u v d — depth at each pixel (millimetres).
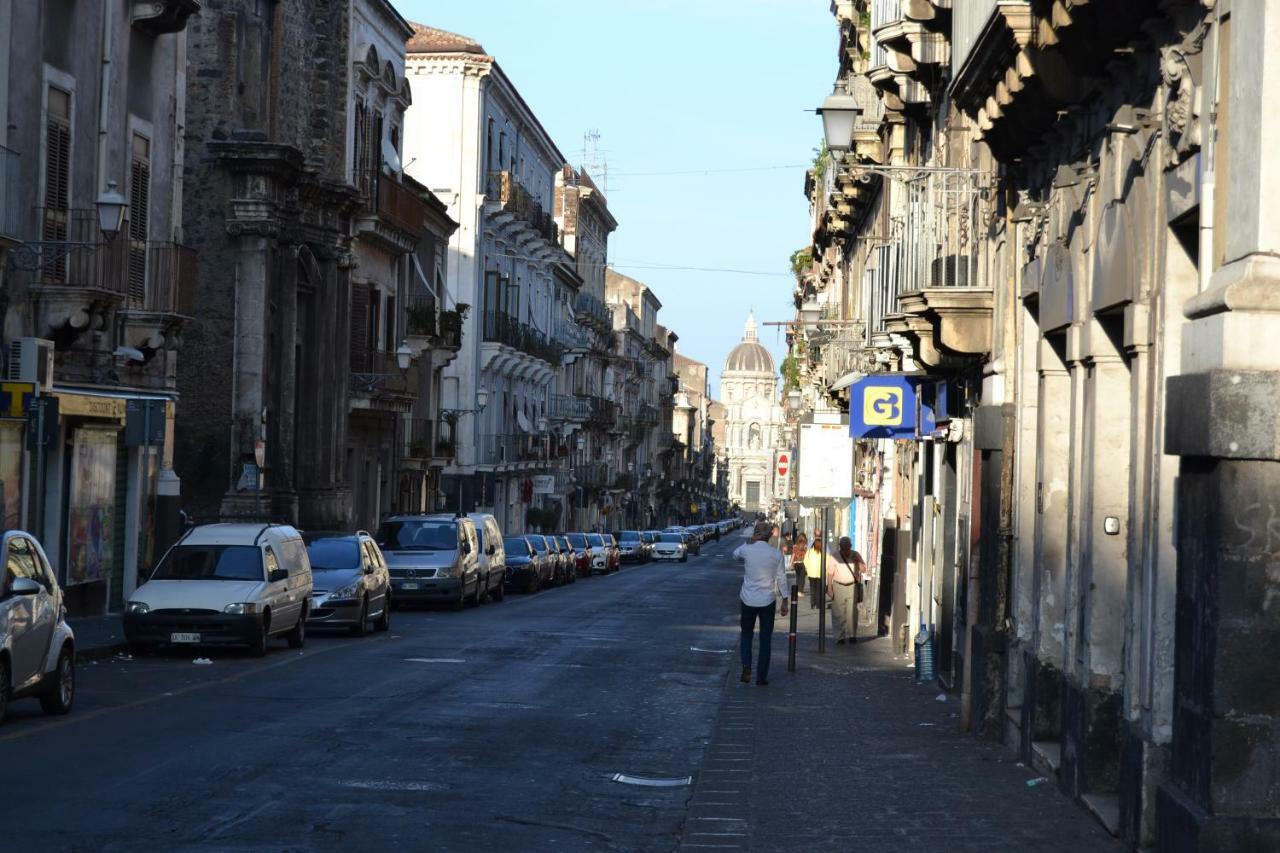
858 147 35562
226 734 14883
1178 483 8766
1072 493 12516
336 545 30438
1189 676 8375
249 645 24031
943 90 22547
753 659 25578
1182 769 8477
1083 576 11883
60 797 11312
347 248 45438
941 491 22656
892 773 13414
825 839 10555
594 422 96688
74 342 27609
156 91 31078
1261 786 7855
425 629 31984
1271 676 7852
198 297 40094
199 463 40062
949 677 21156
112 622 28625
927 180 20031
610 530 112500
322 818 10930
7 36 24688
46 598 16000
